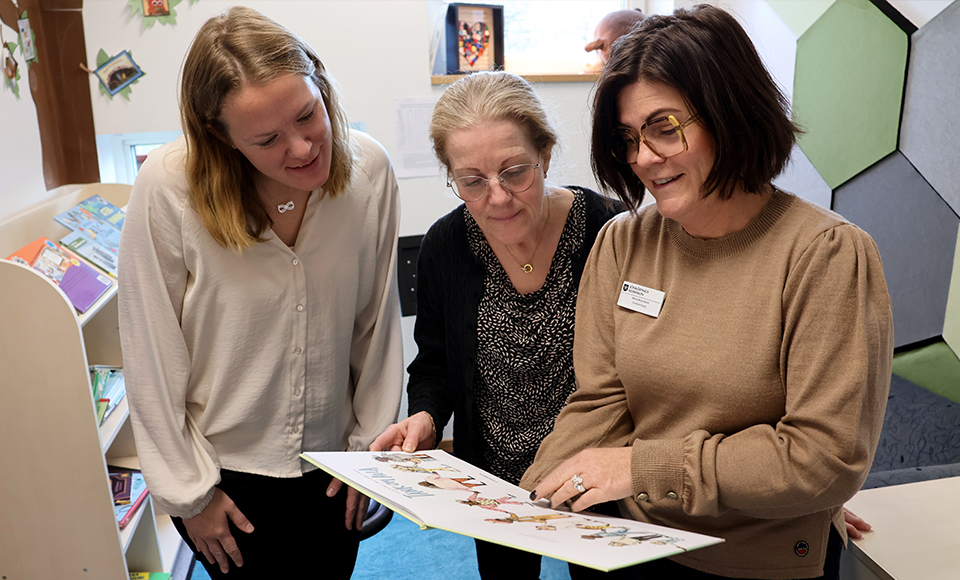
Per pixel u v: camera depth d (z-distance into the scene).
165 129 2.71
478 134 1.22
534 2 3.28
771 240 0.98
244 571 1.51
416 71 2.93
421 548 2.59
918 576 1.25
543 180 1.32
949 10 1.93
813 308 0.91
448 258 1.50
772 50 2.72
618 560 0.78
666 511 1.09
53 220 2.28
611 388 1.19
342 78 2.86
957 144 1.93
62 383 1.78
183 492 1.32
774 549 1.03
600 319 1.20
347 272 1.41
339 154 1.30
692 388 1.02
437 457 1.31
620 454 1.04
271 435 1.44
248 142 1.13
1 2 2.18
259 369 1.38
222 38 1.10
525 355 1.42
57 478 1.85
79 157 2.66
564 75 3.10
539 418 1.46
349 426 1.62
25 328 1.73
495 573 1.61
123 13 2.58
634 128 0.98
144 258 1.28
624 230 1.19
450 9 2.99
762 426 0.96
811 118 2.54
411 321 3.19
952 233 1.98
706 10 0.94
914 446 2.13
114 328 2.36
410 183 3.04
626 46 0.98
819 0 2.42
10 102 2.18
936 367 2.05
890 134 2.17
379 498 0.98
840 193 2.44
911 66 2.07
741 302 0.99
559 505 1.08
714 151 0.95
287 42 1.13
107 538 1.92
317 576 1.63
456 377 1.53
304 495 1.53
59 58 2.56
